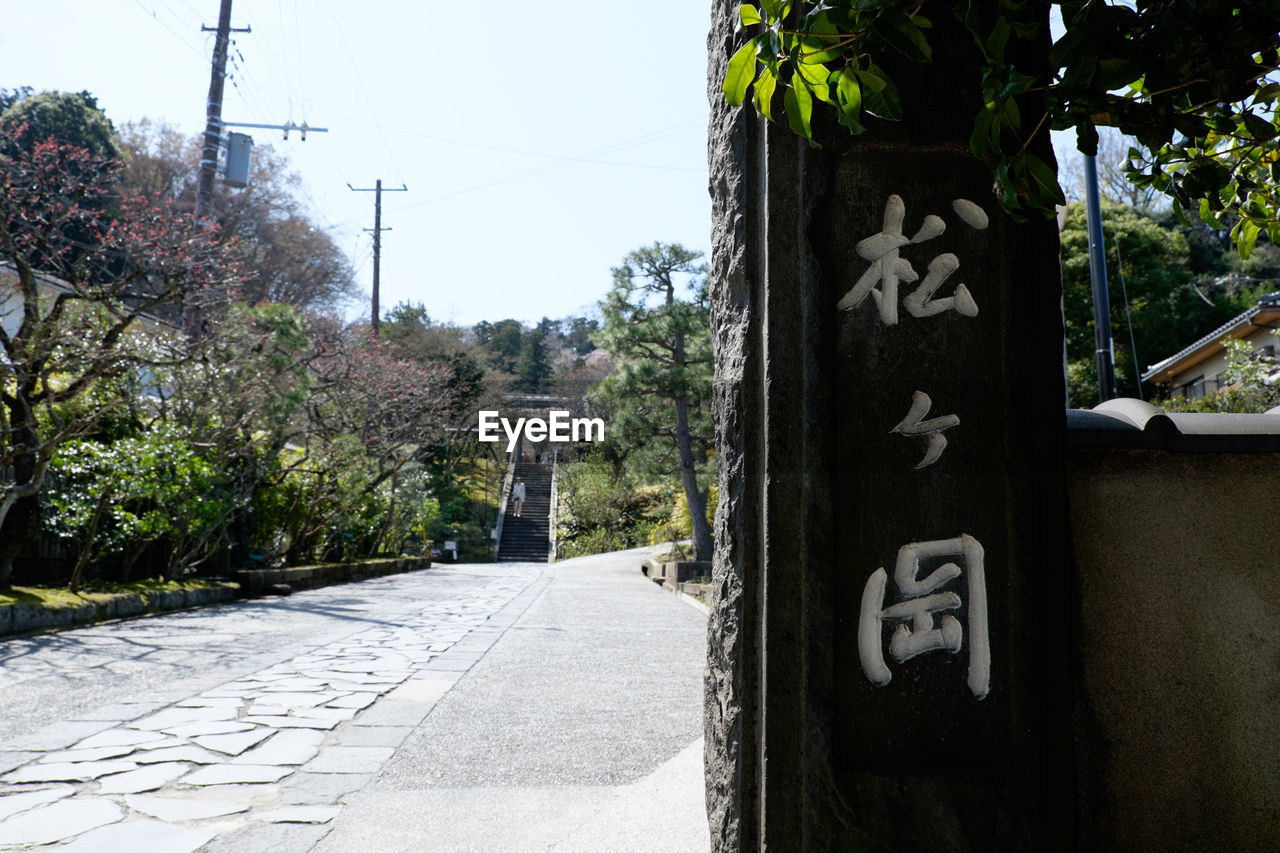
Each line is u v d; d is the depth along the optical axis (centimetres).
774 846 211
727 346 244
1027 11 185
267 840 346
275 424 1491
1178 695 238
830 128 226
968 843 207
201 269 1162
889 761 212
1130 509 244
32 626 909
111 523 1170
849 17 179
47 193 1027
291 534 1894
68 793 405
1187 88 185
